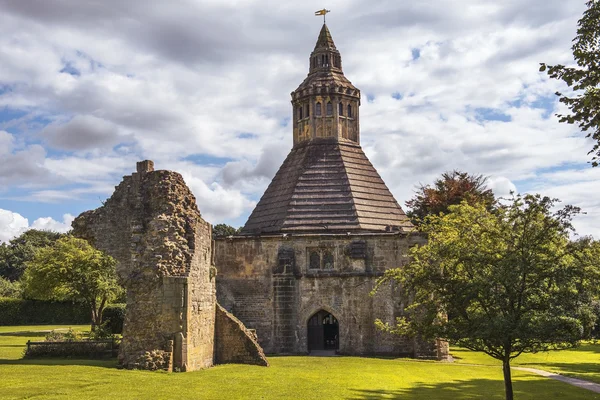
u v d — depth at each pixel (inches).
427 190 2728.8
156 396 783.7
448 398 978.1
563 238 947.3
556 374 1376.7
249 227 2007.9
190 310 1085.8
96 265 1494.8
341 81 2161.7
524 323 868.6
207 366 1200.8
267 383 984.3
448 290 975.0
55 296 1637.6
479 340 936.9
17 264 4212.6
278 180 2075.5
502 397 1014.4
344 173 1985.7
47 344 1115.9
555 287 907.4
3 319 2640.3
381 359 1573.6
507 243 962.7
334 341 1776.6
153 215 1115.3
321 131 2092.8
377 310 1722.4
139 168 1594.5
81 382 837.8
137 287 1058.1
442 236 1079.0
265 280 1764.3
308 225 1849.2
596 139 847.1
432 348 1653.5
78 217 1643.7
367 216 1891.0
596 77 818.8
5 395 727.7
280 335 1728.6
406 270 1058.1
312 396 892.6
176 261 1078.4
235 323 1306.6
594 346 2196.1
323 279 1748.3
